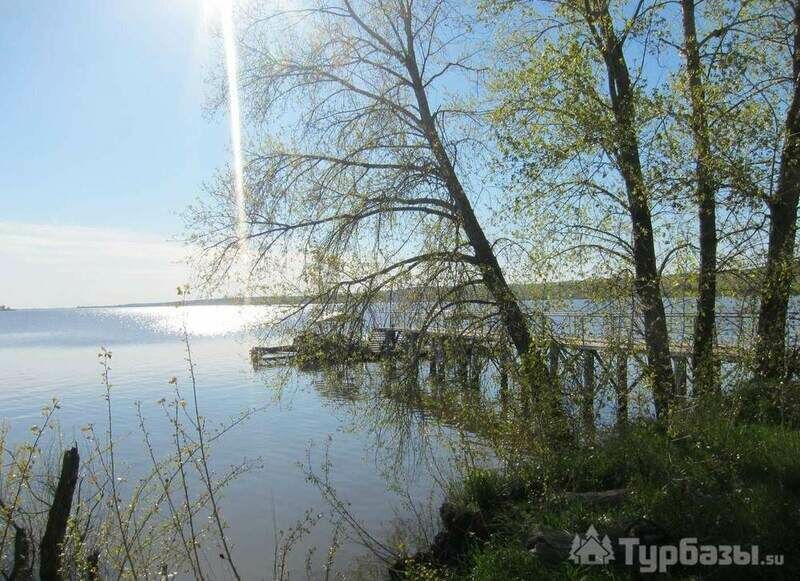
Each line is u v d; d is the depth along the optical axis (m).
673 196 8.35
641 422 8.39
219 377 33.75
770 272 8.59
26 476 6.55
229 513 11.33
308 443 16.77
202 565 9.10
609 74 10.49
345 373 11.27
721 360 8.65
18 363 45.78
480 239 11.41
